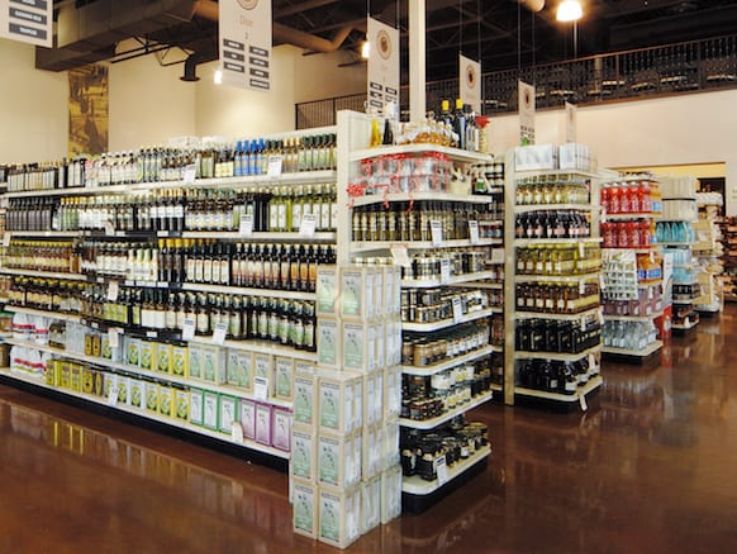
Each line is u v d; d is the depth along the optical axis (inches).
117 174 195.9
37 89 470.9
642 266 292.4
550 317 213.5
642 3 475.8
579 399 217.2
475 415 211.3
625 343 294.8
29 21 151.3
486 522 133.5
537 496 146.3
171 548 122.7
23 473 159.8
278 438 160.9
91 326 203.2
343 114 145.6
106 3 385.4
